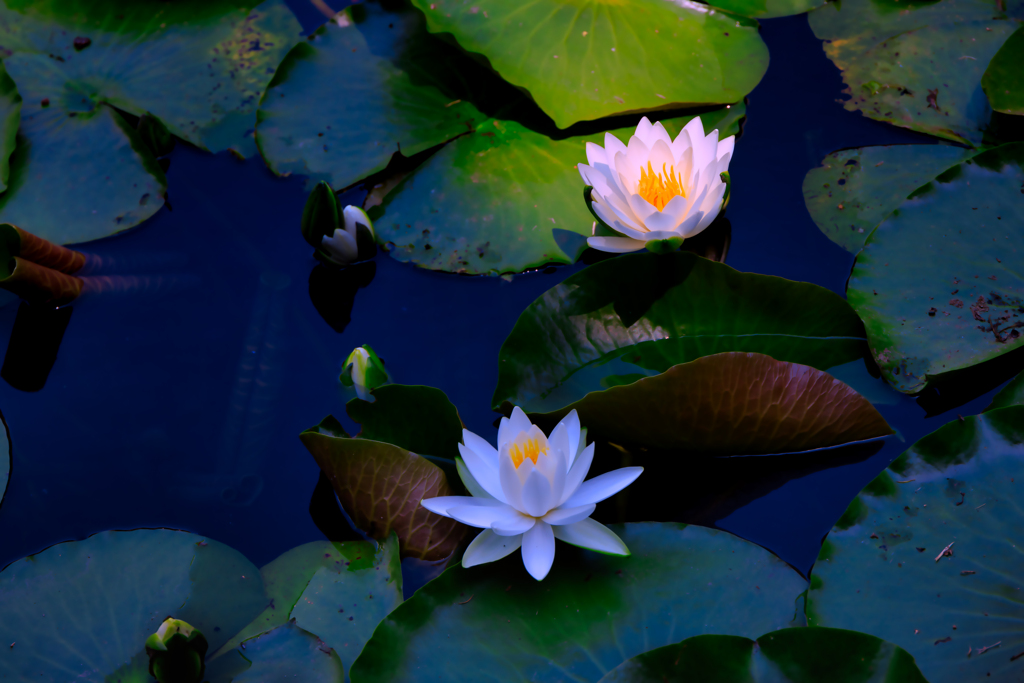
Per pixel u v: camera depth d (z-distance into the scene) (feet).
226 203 6.79
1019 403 6.29
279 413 6.49
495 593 6.20
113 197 6.75
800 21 6.95
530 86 6.72
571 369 6.45
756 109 6.80
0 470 6.41
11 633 6.23
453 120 6.81
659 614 6.17
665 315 6.48
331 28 6.93
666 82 6.77
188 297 6.66
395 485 6.30
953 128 6.70
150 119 6.80
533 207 6.66
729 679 6.07
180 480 6.41
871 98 6.77
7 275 6.57
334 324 6.60
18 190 6.75
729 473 6.37
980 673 6.08
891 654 6.06
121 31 7.00
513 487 6.19
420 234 6.67
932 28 6.84
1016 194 6.49
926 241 6.48
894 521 6.20
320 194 6.57
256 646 6.20
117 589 6.27
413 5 6.82
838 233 6.58
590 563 6.23
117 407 6.51
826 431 6.32
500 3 6.82
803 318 6.45
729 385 6.26
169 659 6.15
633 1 6.88
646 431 6.34
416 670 6.15
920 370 6.36
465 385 6.49
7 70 6.92
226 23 7.02
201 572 6.29
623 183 6.49
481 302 6.61
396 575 6.26
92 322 6.64
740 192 6.68
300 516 6.37
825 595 6.16
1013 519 6.17
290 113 6.84
